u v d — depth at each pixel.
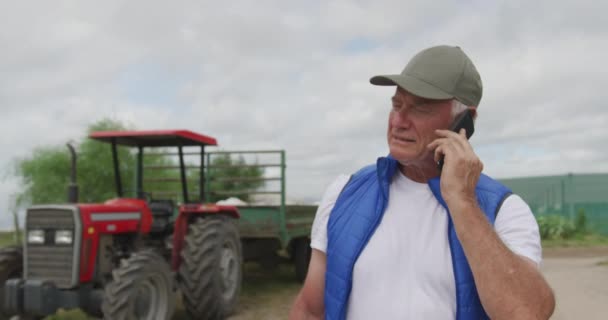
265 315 6.68
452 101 1.42
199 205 6.68
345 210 1.53
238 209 8.16
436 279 1.36
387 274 1.41
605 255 15.22
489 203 1.39
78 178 13.62
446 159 1.33
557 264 12.36
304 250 9.09
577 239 20.52
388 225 1.46
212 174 8.73
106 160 13.80
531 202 26.41
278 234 7.93
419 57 1.46
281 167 8.04
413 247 1.41
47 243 5.28
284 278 9.64
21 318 5.27
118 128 14.28
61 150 13.95
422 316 1.35
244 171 8.82
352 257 1.45
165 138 6.67
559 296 7.52
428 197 1.47
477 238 1.24
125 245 5.98
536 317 1.18
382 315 1.39
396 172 1.54
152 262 5.25
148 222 6.25
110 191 13.79
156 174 9.42
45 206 5.33
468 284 1.31
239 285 6.87
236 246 6.85
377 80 1.48
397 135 1.46
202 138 6.85
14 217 13.78
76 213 5.23
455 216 1.28
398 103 1.46
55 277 5.20
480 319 1.30
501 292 1.19
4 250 5.53
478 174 1.32
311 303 1.65
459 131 1.42
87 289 5.30
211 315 6.20
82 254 5.22
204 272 6.06
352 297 1.45
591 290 7.95
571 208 25.25
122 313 4.87
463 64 1.43
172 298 5.54
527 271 1.22
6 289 5.11
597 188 24.92
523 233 1.33
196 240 6.14
